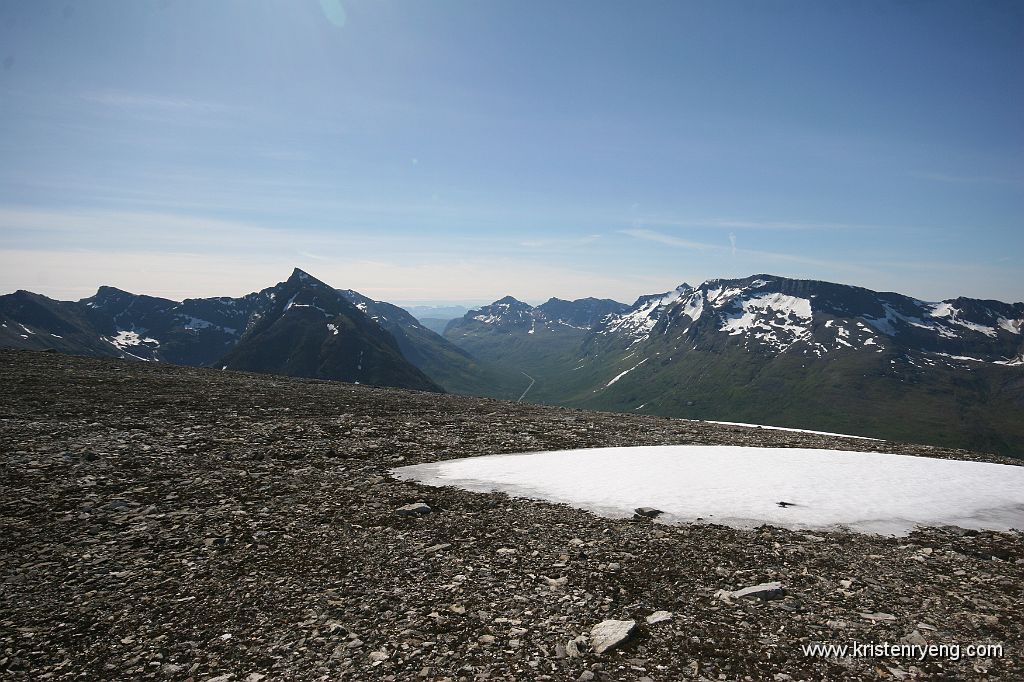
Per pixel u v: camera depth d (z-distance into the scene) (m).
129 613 12.05
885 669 10.36
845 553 15.99
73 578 13.45
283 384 54.12
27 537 15.50
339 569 14.30
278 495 20.05
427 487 21.72
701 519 18.58
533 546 16.02
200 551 15.16
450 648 10.83
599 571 14.44
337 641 11.05
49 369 48.34
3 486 19.16
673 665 10.34
